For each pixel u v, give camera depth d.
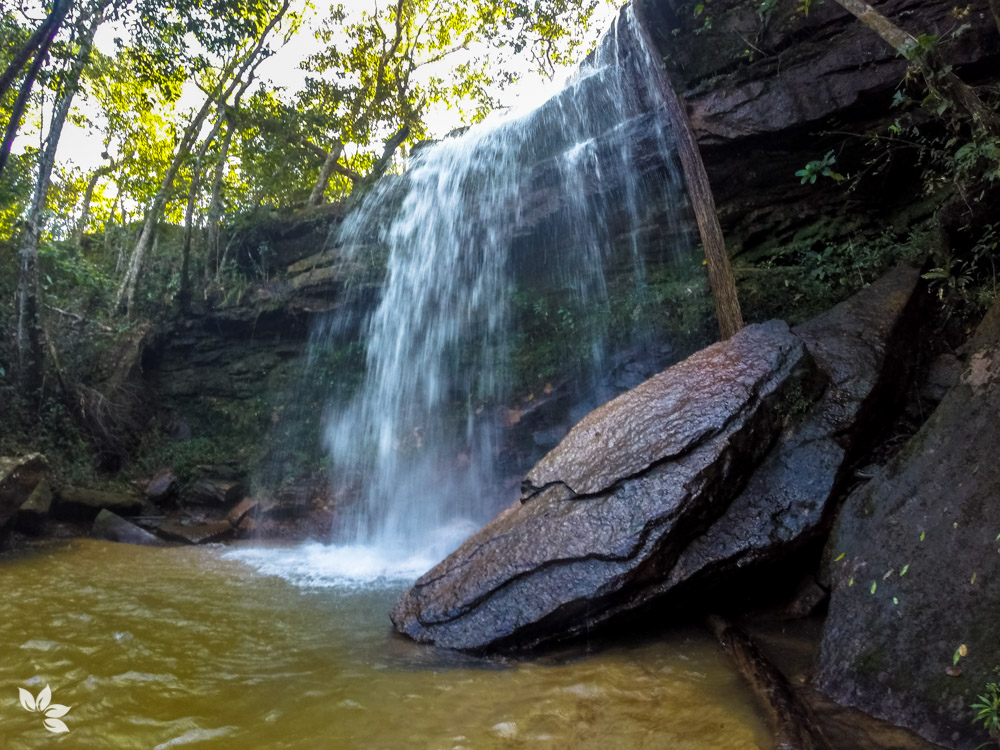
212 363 14.05
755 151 8.47
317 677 3.94
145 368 14.22
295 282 13.33
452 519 9.94
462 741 3.06
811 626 4.49
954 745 2.81
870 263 7.41
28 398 11.67
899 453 4.36
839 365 5.45
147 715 3.38
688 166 8.21
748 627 4.61
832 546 4.50
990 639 3.01
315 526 10.76
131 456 12.67
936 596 3.39
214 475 11.83
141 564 7.95
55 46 11.79
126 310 14.65
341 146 17.00
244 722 3.30
